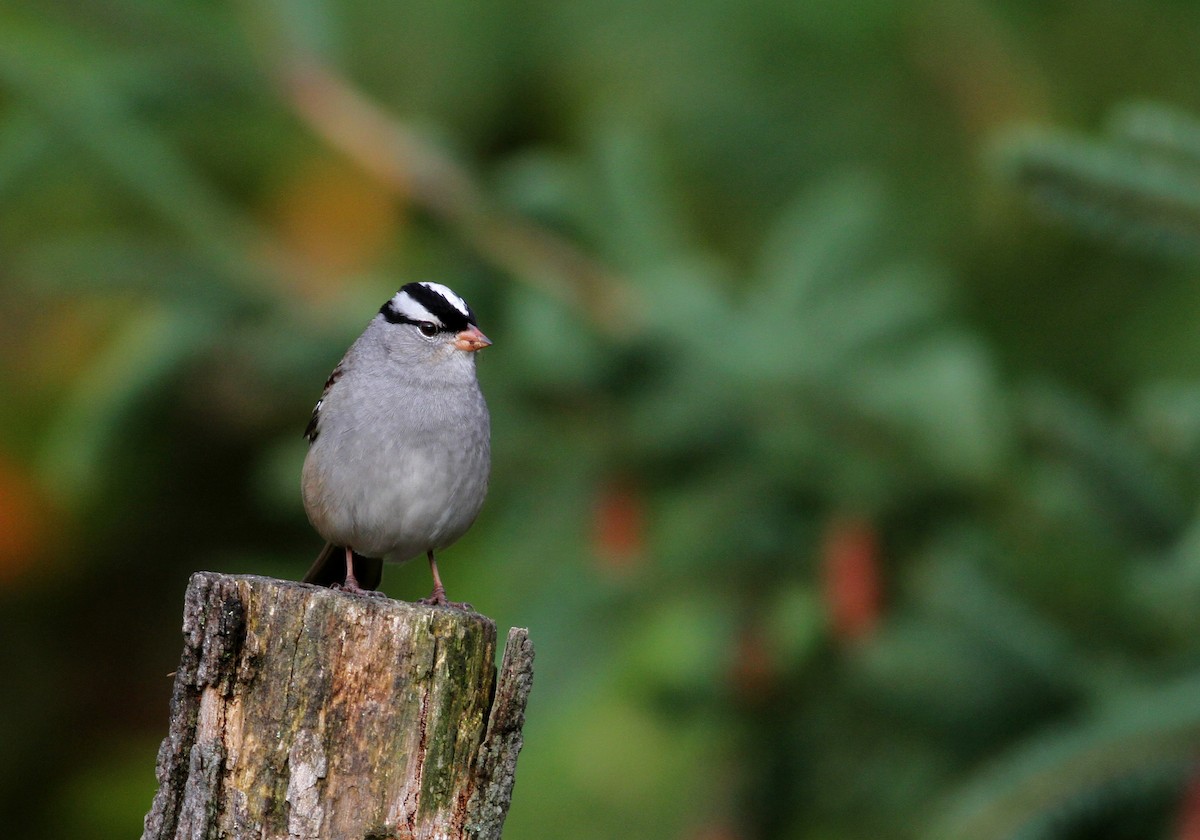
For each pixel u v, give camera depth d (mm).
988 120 9391
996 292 9930
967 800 6344
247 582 5238
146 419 11242
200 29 8125
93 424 8578
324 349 8617
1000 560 7293
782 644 8391
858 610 8039
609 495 8617
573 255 8734
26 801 13445
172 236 8867
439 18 10055
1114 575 6996
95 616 13906
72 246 8516
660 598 8609
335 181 10789
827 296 8734
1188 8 9414
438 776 5180
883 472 8117
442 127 10258
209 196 8641
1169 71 9391
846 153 9672
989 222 9492
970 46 9375
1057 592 7125
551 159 9344
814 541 8484
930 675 7414
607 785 10477
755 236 9969
